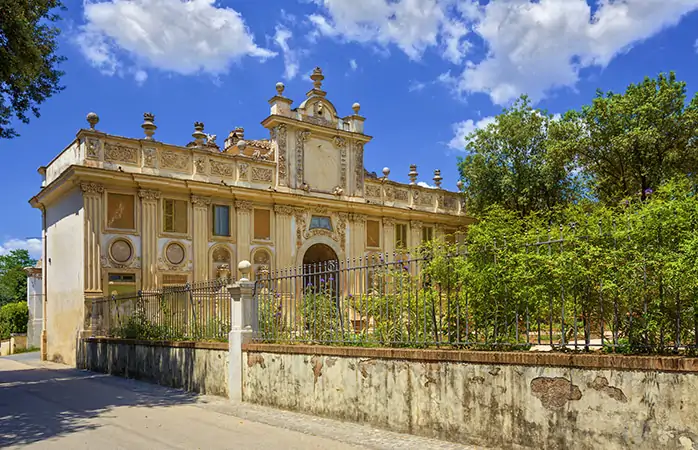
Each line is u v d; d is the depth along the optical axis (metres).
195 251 22.33
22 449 7.52
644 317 5.99
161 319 15.04
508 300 7.33
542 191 27.95
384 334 8.99
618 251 6.16
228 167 23.89
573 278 6.44
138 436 8.22
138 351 15.39
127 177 20.62
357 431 8.12
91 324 19.36
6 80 12.99
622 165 22.94
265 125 25.91
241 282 11.30
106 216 20.30
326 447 7.37
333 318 10.02
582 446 6.02
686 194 6.39
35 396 12.48
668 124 21.53
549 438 6.31
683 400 5.33
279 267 24.80
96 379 15.80
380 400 8.26
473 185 29.47
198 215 22.61
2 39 12.38
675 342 5.79
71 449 7.49
